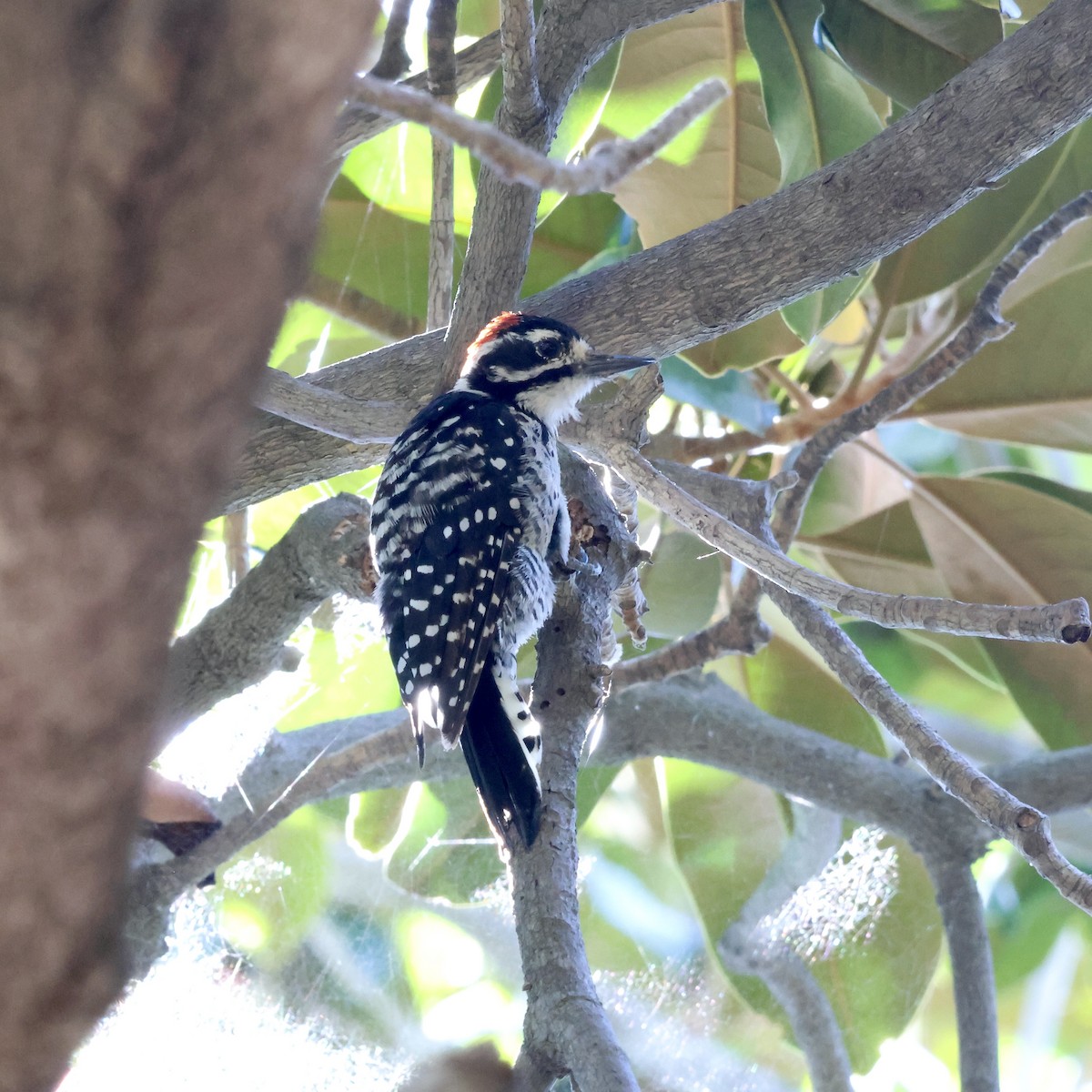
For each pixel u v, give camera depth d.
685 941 6.43
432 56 3.48
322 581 4.15
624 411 3.07
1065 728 5.31
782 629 5.85
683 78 4.68
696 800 5.62
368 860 6.33
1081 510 5.14
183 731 4.46
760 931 5.43
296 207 0.91
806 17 4.20
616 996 5.77
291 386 3.44
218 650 4.27
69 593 0.91
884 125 4.95
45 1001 1.04
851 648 3.39
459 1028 6.29
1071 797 5.12
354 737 5.22
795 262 3.61
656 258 3.83
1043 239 4.01
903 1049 7.33
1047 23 3.25
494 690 3.55
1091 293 4.91
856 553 5.58
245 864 5.87
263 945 5.83
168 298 0.88
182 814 4.51
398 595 3.81
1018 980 7.63
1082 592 5.23
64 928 1.01
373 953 6.19
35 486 0.88
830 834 5.58
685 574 5.21
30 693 0.93
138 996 4.81
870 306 5.62
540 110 3.33
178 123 0.86
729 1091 5.57
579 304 3.96
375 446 3.94
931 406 5.18
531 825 3.14
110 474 0.90
